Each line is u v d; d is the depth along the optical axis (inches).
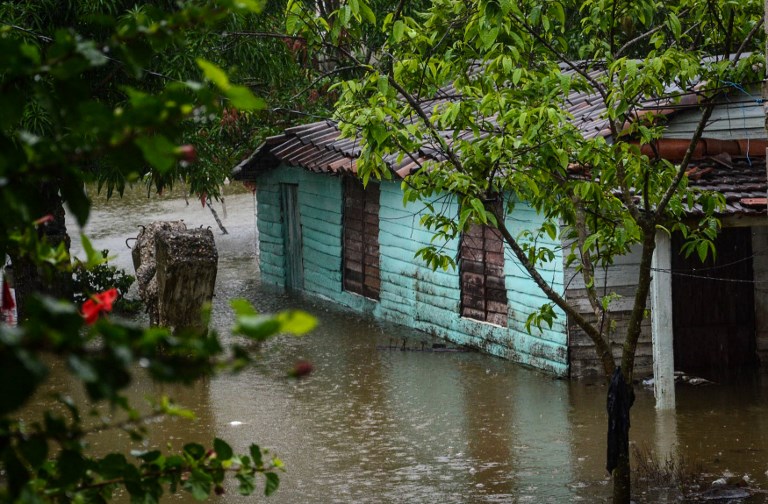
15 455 108.8
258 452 161.3
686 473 462.3
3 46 105.2
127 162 107.3
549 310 412.5
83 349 93.1
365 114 365.7
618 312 625.6
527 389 619.8
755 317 661.3
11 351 87.0
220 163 979.9
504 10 356.5
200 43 717.9
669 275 558.9
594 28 434.0
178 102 106.7
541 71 427.5
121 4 709.3
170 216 1443.2
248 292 972.6
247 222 1396.4
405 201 393.1
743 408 567.2
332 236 906.1
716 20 417.4
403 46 406.9
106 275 862.5
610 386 403.9
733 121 604.4
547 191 407.5
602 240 404.8
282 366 692.7
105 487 151.5
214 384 644.1
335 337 778.8
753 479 453.1
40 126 630.5
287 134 912.3
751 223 553.9
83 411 575.2
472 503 431.8
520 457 495.2
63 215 799.1
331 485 458.6
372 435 537.0
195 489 155.1
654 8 404.8
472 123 386.3
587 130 586.6
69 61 107.0
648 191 400.8
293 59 857.5
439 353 721.0
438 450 509.7
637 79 366.9
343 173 815.7
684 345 654.5
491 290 713.0
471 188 383.9
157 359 97.2
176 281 678.5
